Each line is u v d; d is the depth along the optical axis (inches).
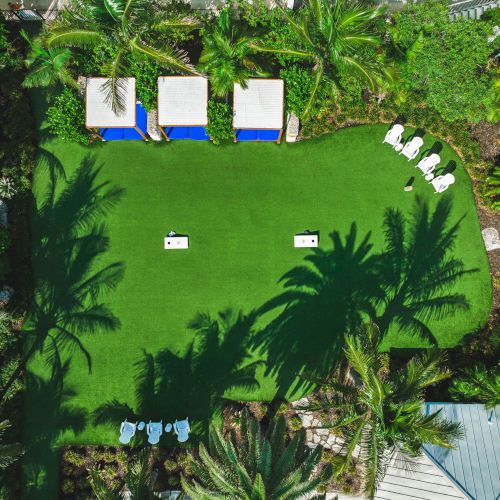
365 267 668.1
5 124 673.0
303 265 668.1
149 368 649.6
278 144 683.4
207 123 629.9
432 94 626.2
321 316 659.4
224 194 677.3
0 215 653.3
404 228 674.2
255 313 659.4
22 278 648.4
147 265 665.6
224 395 645.3
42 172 673.0
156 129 653.3
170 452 633.6
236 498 485.1
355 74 565.6
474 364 645.3
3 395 632.4
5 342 636.1
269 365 650.2
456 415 573.3
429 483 541.3
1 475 615.2
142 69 617.3
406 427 458.6
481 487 525.7
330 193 679.1
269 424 618.2
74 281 659.4
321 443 634.8
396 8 708.0
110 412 641.0
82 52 632.4
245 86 599.5
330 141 685.9
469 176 685.3
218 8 704.4
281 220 674.2
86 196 671.8
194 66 641.0
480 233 677.3
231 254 668.7
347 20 538.0
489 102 622.8
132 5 544.4
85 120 628.4
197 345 653.9
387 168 681.6
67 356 647.8
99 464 626.5
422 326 660.7
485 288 670.5
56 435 634.8
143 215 673.0
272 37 620.4
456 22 595.5
